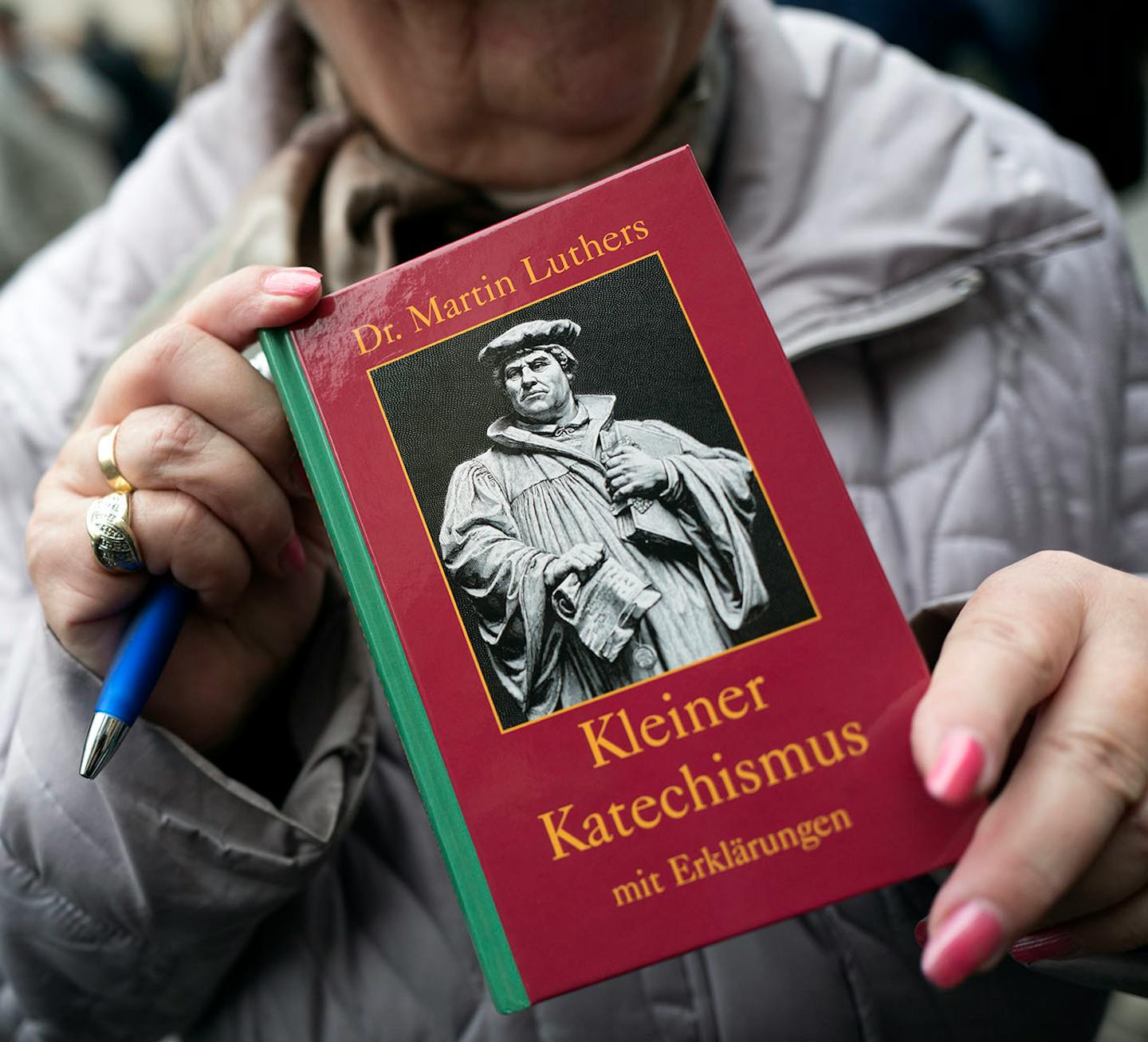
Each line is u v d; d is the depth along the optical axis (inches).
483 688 20.8
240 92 40.7
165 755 25.8
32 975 28.1
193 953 27.9
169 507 24.0
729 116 37.4
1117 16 98.7
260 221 34.1
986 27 97.7
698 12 32.6
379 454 22.0
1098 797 18.4
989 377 35.0
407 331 22.4
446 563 21.4
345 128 37.7
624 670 20.4
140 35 147.7
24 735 26.8
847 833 19.4
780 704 19.9
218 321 23.6
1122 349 37.0
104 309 38.7
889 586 20.1
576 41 30.2
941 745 18.1
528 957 19.9
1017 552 33.6
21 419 37.0
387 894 31.0
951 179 35.8
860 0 96.0
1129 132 104.1
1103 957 22.4
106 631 25.7
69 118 123.7
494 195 36.5
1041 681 19.0
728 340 21.4
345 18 31.1
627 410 21.4
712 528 20.7
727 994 29.7
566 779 20.3
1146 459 36.4
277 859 26.5
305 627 29.2
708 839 19.7
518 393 21.8
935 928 18.1
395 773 32.2
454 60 30.8
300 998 29.9
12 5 126.1
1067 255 37.2
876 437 34.9
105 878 26.8
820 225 35.7
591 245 22.2
